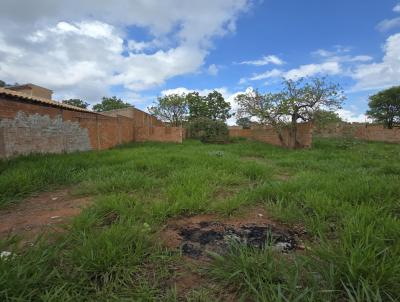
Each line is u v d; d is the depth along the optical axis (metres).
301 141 14.07
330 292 1.59
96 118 11.38
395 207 3.03
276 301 1.49
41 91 16.23
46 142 7.85
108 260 1.93
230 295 1.73
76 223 2.64
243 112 14.93
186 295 1.74
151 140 19.25
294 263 1.92
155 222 2.86
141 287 1.76
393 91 21.62
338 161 7.33
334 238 2.45
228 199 3.53
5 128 6.18
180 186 3.99
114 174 5.10
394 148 11.01
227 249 2.31
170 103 30.08
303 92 13.14
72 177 4.99
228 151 10.81
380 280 1.60
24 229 2.80
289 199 3.49
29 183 4.26
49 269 1.88
